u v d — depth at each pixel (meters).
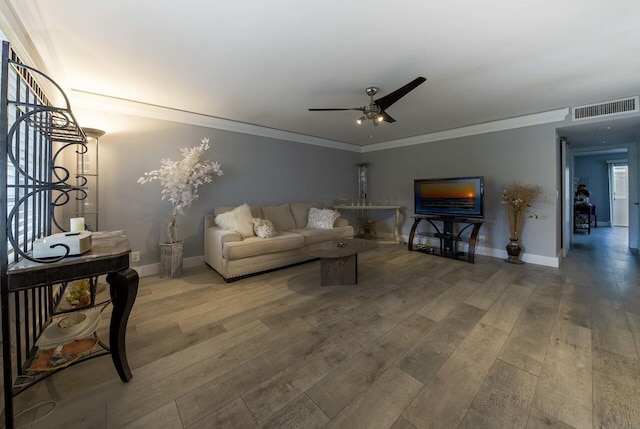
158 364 1.61
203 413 1.25
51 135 1.92
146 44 2.00
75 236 1.28
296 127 4.52
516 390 1.38
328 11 1.65
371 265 3.77
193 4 1.58
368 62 2.29
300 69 2.41
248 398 1.34
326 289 2.86
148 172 3.36
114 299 1.46
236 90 2.88
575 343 1.80
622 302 2.46
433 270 3.52
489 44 2.03
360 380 1.47
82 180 2.88
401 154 5.46
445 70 2.44
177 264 3.30
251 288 2.90
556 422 1.19
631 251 4.54
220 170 3.92
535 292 2.74
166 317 2.22
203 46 2.04
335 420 1.21
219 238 3.21
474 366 1.58
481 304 2.46
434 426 1.17
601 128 3.62
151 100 3.18
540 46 2.05
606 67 2.39
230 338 1.90
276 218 4.38
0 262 1.06
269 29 1.84
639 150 4.58
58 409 1.27
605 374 1.50
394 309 2.36
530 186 3.84
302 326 2.07
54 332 1.38
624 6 1.60
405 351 1.74
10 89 1.52
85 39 1.92
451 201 4.26
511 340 1.85
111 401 1.32
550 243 3.70
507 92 2.97
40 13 1.62
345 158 5.90
